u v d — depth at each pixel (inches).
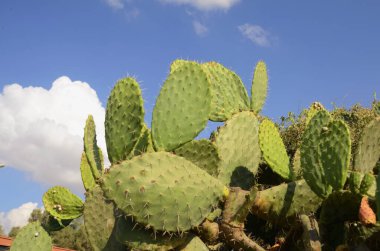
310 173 78.6
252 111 98.5
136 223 72.6
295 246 78.0
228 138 91.0
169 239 73.7
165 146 82.0
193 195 73.8
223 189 77.9
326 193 77.5
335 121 76.8
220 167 89.0
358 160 82.7
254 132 93.4
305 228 71.4
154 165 72.9
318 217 84.3
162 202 71.9
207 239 77.2
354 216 75.1
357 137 114.3
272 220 81.1
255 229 91.4
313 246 69.3
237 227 77.9
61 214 110.0
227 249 87.1
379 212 69.2
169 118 82.5
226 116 100.0
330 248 76.3
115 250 85.0
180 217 72.8
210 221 79.2
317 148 78.4
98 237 88.4
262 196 81.1
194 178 74.5
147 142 85.2
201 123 82.7
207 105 83.3
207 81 83.7
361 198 73.2
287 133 127.3
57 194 110.7
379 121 83.8
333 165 76.5
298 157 94.6
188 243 74.8
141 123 79.7
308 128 80.4
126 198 71.5
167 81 83.8
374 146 84.0
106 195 72.2
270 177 98.2
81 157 107.5
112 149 80.8
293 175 88.2
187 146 83.0
